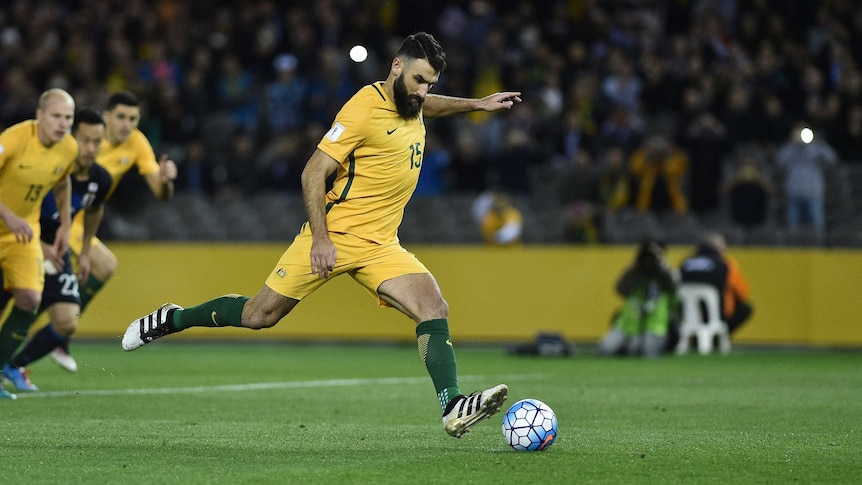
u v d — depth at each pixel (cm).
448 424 2002
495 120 6750
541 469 1877
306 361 4784
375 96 2108
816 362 4822
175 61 7338
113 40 7444
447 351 2094
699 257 5481
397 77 2092
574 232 5981
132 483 1731
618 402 3131
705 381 3872
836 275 5631
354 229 2136
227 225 6366
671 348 5403
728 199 6094
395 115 2114
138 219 6444
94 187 3262
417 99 2100
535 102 6738
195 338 6169
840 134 6438
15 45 7581
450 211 6350
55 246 3070
